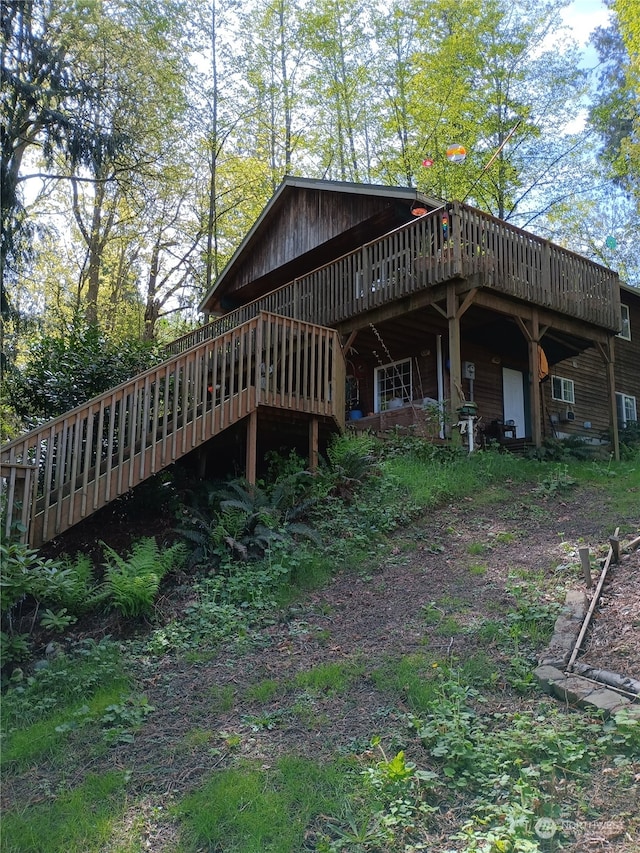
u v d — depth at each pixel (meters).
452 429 10.27
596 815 3.11
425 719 3.99
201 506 7.73
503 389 15.05
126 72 15.59
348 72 25.45
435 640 4.98
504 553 6.71
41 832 3.20
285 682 4.56
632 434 16.83
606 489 9.27
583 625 4.82
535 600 5.39
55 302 24.03
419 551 6.95
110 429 6.65
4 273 13.45
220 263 25.86
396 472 8.92
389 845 3.05
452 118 23.69
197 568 6.51
